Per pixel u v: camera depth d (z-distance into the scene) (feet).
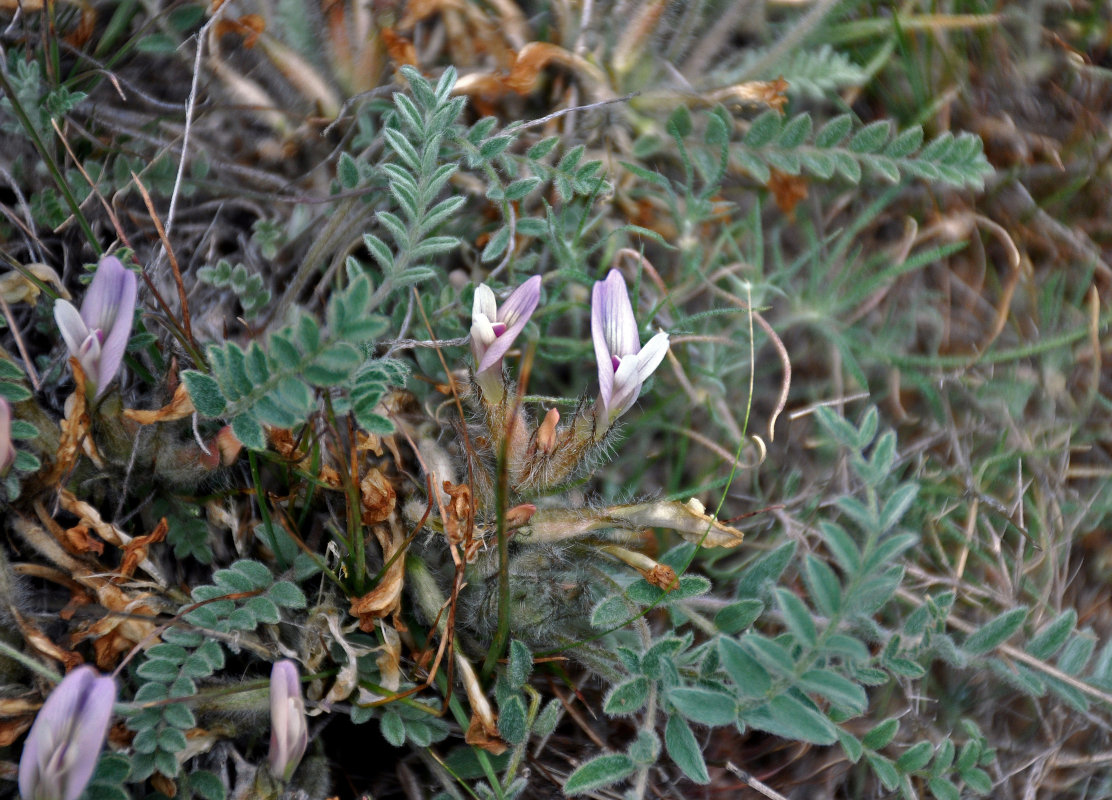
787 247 1.53
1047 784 1.40
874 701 1.40
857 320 1.52
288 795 1.29
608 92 1.51
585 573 1.34
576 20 1.51
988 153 1.56
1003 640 1.29
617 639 1.36
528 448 1.33
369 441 1.36
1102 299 1.55
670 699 1.25
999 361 1.51
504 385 1.33
